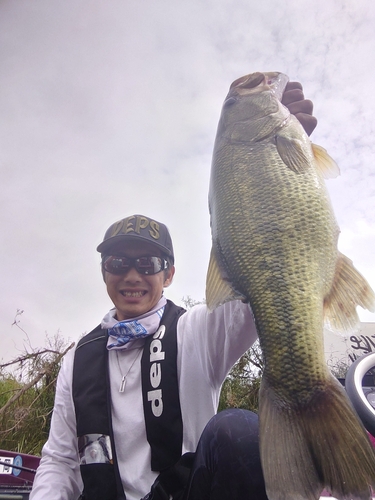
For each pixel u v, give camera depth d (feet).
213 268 1.67
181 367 2.12
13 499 2.82
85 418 2.09
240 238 1.62
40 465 2.25
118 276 2.41
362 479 1.17
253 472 1.56
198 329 2.13
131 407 2.09
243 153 1.77
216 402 2.10
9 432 4.92
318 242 1.57
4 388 5.58
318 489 1.20
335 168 1.80
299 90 2.01
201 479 1.68
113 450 2.00
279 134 1.74
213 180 1.83
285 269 1.53
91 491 1.94
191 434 2.00
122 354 2.26
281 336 1.46
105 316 2.52
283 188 1.64
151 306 2.42
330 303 1.52
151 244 2.45
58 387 2.41
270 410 1.37
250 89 1.96
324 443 1.27
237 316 1.79
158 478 1.87
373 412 1.73
